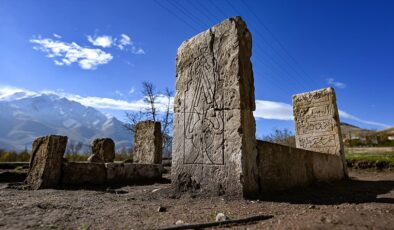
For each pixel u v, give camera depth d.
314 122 10.21
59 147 6.81
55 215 3.15
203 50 5.27
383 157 12.82
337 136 9.59
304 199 4.53
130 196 4.86
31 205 3.68
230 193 4.36
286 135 22.53
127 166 8.01
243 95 4.64
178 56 5.73
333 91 9.98
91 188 6.55
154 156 10.52
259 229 2.54
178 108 5.45
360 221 2.70
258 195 4.50
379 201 4.29
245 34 5.01
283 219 2.90
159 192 5.04
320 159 7.76
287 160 5.79
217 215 3.01
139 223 2.82
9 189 6.07
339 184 7.55
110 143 12.53
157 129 10.80
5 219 2.88
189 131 5.15
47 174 6.49
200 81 5.20
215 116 4.81
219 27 5.12
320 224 2.57
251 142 4.63
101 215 3.22
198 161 4.89
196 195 4.64
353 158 12.84
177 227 2.58
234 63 4.75
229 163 4.46
